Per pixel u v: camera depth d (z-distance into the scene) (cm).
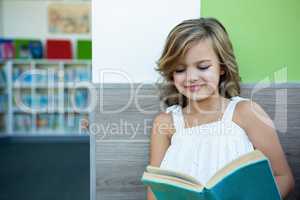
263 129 119
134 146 139
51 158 432
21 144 529
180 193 90
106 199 141
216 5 134
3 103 552
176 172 91
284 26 134
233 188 89
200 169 114
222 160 113
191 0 134
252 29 135
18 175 352
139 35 135
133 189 141
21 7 601
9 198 283
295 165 137
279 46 135
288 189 118
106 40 135
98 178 140
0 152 469
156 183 92
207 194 85
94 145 139
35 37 611
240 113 120
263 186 93
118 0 134
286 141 137
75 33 619
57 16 612
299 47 135
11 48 568
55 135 566
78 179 337
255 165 89
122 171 140
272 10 134
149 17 134
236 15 134
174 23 134
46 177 345
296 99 136
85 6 615
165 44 123
